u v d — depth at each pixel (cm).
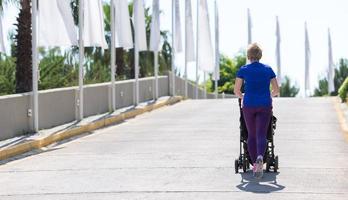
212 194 1577
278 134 2914
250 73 1781
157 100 5284
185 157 2231
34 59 2967
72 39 3130
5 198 1612
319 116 3822
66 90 3456
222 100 5769
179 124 3538
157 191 1631
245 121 1806
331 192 1583
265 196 1541
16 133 2845
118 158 2262
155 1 5300
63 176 1917
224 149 2428
